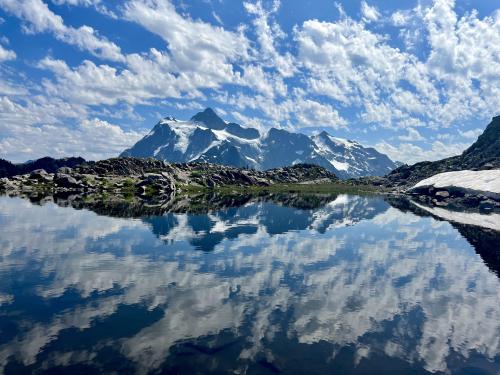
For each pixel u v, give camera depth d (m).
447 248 62.81
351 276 44.50
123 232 71.44
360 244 65.00
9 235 66.69
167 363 23.52
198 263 49.09
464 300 36.59
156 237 67.00
